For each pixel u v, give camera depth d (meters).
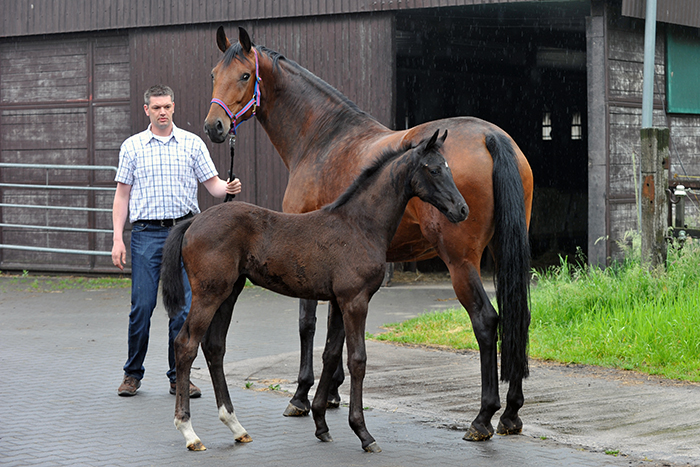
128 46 13.50
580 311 7.93
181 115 13.02
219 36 6.39
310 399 5.66
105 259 13.69
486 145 4.74
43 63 14.07
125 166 5.98
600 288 8.18
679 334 6.79
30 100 14.16
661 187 8.18
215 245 4.47
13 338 8.17
